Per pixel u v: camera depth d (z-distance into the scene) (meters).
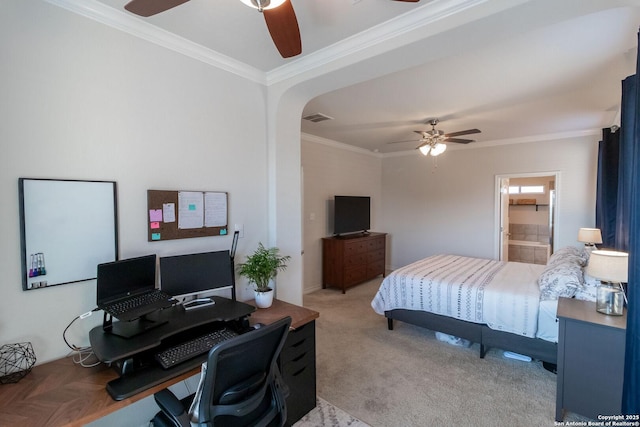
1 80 1.46
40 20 1.57
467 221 5.75
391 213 6.68
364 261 5.60
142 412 1.98
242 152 2.56
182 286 2.03
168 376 1.42
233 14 1.81
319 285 5.39
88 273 1.75
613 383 1.91
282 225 2.79
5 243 1.49
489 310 2.84
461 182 5.79
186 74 2.18
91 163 1.75
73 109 1.69
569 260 3.00
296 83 2.50
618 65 2.45
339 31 1.99
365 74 2.31
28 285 1.55
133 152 1.93
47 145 1.60
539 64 2.43
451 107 3.50
